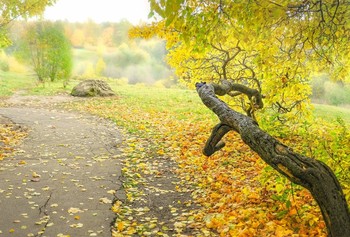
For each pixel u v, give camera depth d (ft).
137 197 22.00
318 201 10.14
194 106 65.16
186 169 27.76
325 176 10.07
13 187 22.62
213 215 18.56
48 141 36.24
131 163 29.43
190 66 33.68
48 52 102.99
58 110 59.00
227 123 12.83
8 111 54.29
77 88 79.15
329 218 10.00
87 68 160.86
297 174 10.23
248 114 30.42
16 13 52.54
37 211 19.10
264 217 17.42
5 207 19.45
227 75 34.12
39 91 84.64
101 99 73.77
